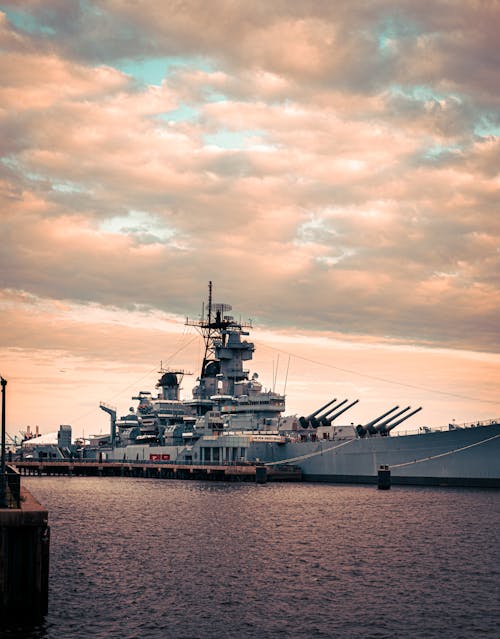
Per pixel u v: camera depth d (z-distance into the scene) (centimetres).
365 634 4659
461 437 13338
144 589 5688
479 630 4731
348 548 7462
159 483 16275
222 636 4609
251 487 14512
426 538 8069
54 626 4672
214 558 6919
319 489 13838
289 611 5134
